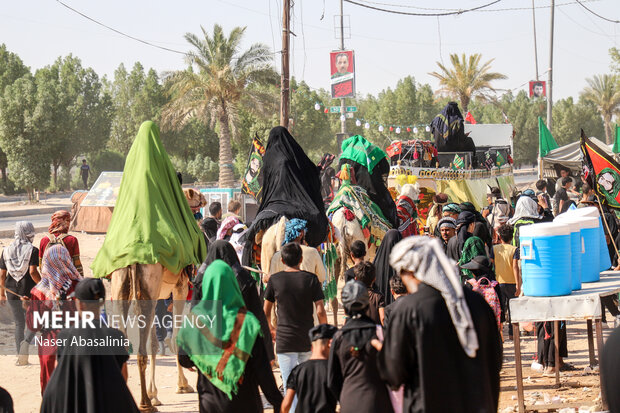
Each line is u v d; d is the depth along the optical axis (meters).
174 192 11.39
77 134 74.62
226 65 53.00
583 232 9.82
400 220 17.94
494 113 119.81
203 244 11.87
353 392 6.69
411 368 5.85
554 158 36.00
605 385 4.06
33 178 59.78
